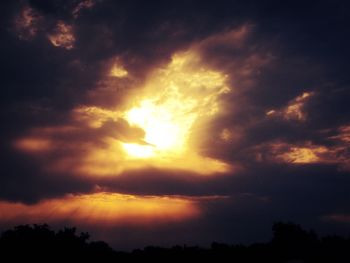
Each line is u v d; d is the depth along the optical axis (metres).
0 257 19.86
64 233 21.75
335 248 21.95
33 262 20.09
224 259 22.39
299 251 22.42
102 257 22.02
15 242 20.48
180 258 22.59
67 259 20.83
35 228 21.55
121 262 21.92
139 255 22.86
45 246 20.67
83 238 22.22
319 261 21.50
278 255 22.45
